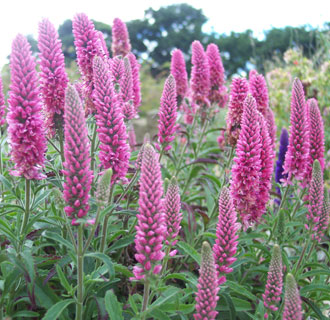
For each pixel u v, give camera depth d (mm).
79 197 402
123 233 554
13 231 516
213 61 917
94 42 573
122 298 582
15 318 489
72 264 544
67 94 389
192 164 896
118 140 479
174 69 955
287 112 1326
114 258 640
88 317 490
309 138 638
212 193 770
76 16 571
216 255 448
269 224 699
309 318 621
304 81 1188
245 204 553
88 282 447
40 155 471
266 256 654
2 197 632
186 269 657
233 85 685
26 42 448
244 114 538
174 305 457
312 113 636
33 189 518
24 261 473
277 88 1352
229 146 754
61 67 522
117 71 625
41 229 493
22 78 446
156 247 388
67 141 392
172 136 626
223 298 541
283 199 650
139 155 584
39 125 461
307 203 685
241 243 626
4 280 468
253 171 534
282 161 762
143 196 383
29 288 443
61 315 463
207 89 907
